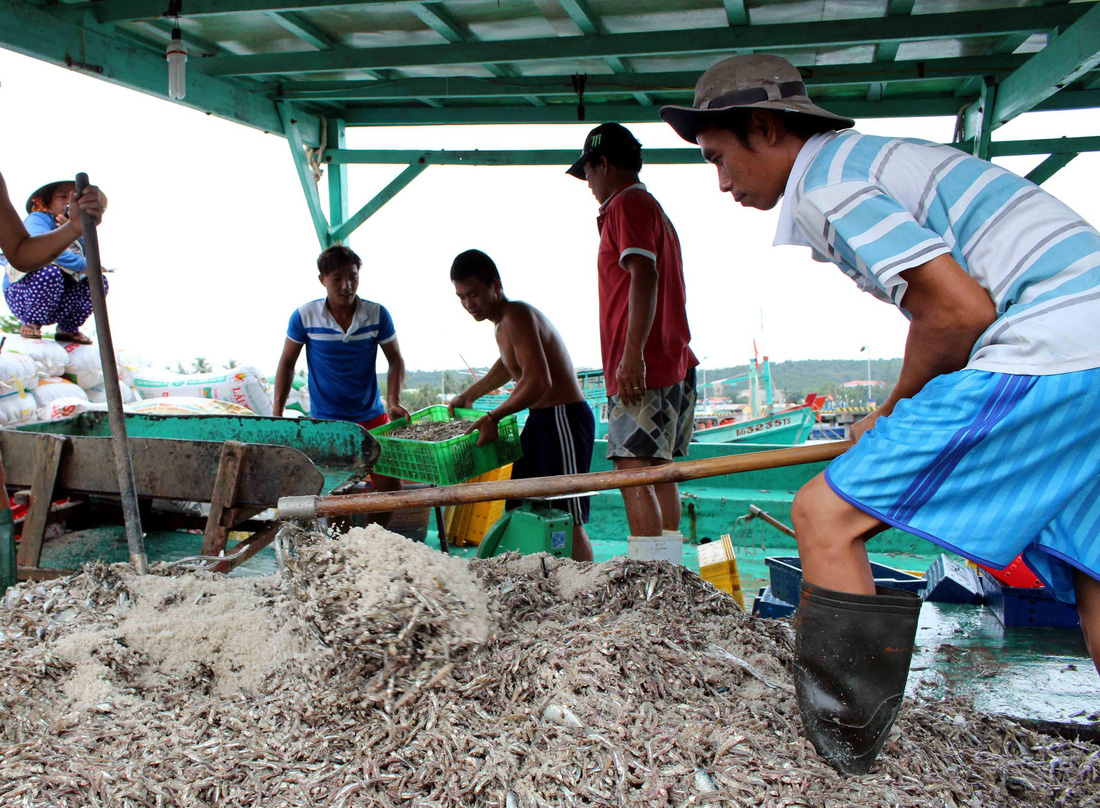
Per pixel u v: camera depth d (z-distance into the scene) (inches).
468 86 261.6
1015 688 107.4
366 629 85.7
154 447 147.4
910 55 238.8
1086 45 179.9
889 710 71.2
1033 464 66.7
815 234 74.1
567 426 190.9
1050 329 64.5
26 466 150.7
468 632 88.8
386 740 78.2
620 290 159.8
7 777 72.1
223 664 94.3
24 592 108.6
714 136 79.8
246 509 149.8
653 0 203.8
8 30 194.2
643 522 158.9
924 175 71.4
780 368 2512.3
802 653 74.0
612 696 78.6
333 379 222.8
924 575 181.3
